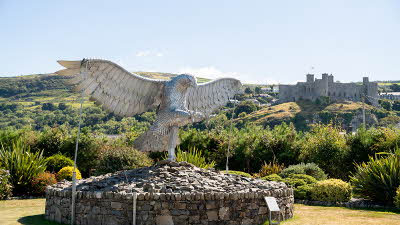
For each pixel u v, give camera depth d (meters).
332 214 13.70
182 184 11.76
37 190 18.44
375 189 16.00
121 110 13.21
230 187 12.05
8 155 19.05
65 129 27.69
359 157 23.81
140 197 10.88
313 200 16.81
